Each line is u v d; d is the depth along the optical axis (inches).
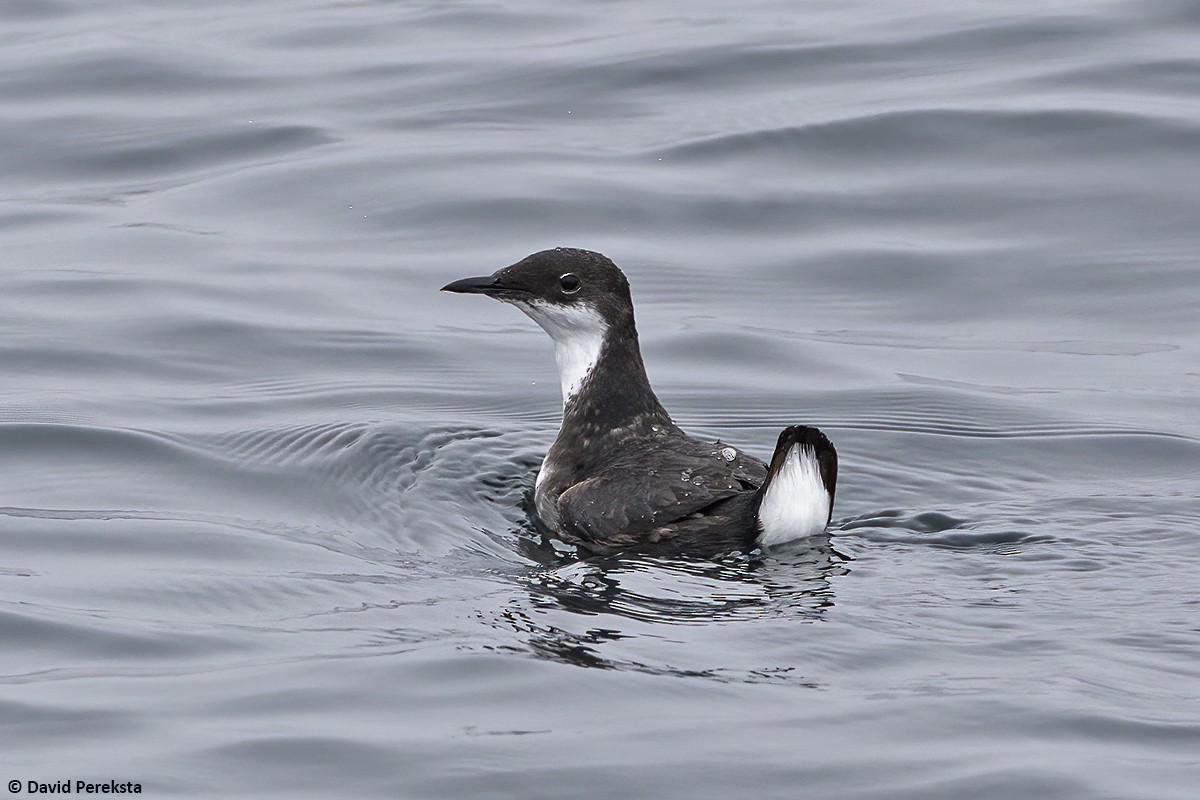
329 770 331.0
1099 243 727.1
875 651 380.2
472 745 339.6
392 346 667.4
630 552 455.5
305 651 389.7
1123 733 337.7
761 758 332.2
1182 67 861.2
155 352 653.9
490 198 783.7
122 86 938.1
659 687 363.9
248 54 991.0
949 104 835.4
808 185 786.8
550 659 379.9
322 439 565.3
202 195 811.4
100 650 392.8
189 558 462.0
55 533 480.7
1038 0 982.4
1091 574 430.0
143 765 332.5
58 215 792.3
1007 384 617.9
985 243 734.5
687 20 1013.2
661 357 650.8
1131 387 610.2
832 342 662.5
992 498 512.7
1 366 635.5
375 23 1048.2
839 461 549.0
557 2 1078.4
